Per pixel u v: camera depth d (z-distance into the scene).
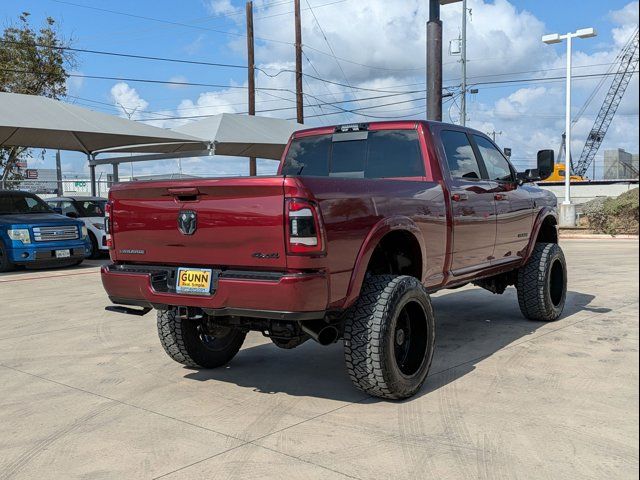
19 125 15.02
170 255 4.34
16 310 8.59
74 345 6.40
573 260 13.34
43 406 4.51
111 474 3.37
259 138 21.02
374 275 4.46
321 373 5.25
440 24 12.33
